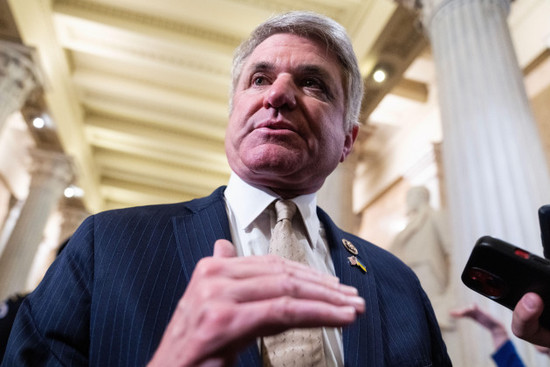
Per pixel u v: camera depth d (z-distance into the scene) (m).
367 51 6.83
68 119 10.45
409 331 0.99
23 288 9.38
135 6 8.09
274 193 1.01
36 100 8.90
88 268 0.84
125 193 14.77
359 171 10.07
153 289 0.80
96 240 0.88
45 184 10.30
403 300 1.08
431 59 7.44
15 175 11.36
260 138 0.96
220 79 9.41
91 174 13.30
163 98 10.32
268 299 0.48
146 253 0.86
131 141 12.09
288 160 0.93
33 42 7.85
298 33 1.13
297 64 1.06
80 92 10.41
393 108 8.41
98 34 8.52
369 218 9.33
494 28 3.61
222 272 0.50
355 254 1.11
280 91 0.96
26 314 0.80
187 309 0.49
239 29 8.33
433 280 5.09
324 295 0.50
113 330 0.76
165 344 0.49
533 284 0.76
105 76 9.98
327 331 0.87
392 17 6.17
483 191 2.86
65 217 13.24
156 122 11.55
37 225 9.94
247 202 1.00
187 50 8.71
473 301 2.61
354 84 1.22
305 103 1.01
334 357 0.81
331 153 1.06
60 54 8.85
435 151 7.23
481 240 0.81
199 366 0.46
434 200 6.95
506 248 0.78
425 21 4.27
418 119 8.25
